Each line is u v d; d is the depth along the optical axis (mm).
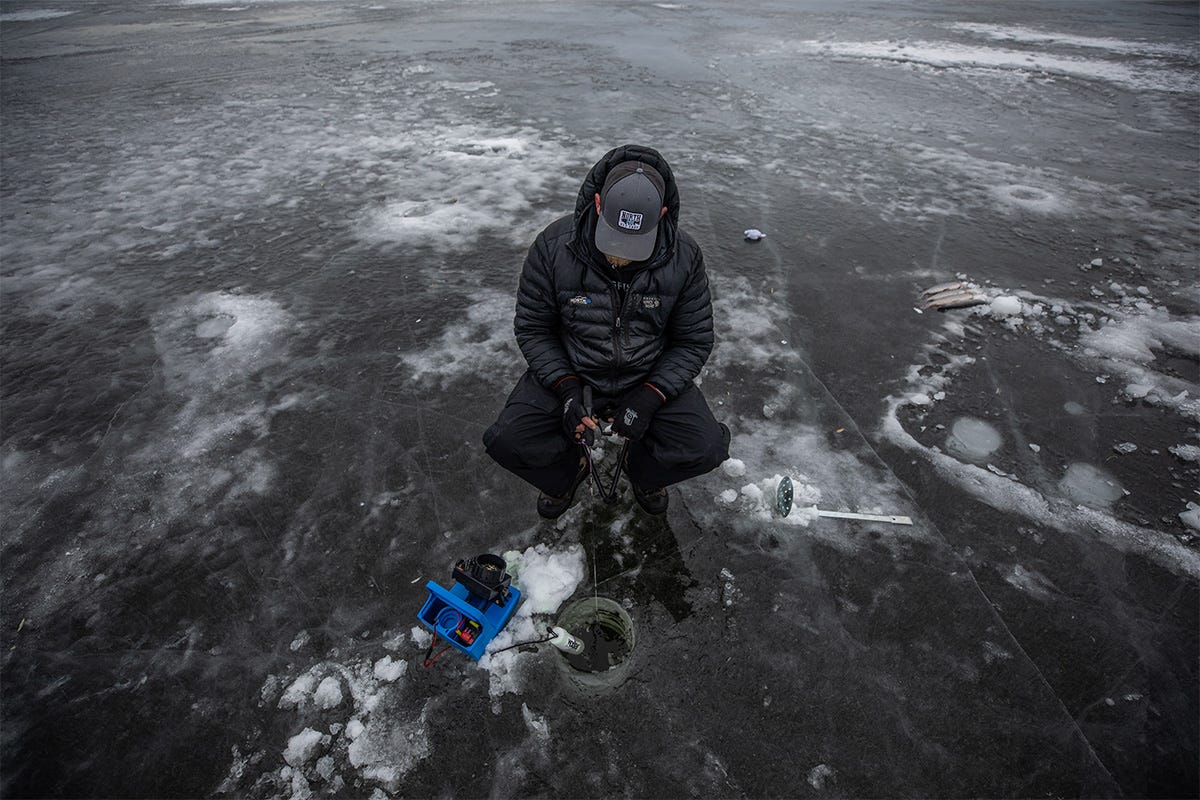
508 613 2244
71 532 2629
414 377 3441
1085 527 2639
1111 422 3154
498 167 6152
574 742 1989
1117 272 4430
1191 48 11234
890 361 3574
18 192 5688
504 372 3473
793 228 5043
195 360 3574
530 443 2273
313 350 3650
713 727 2027
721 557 2525
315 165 6250
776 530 2627
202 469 2904
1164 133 7223
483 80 9219
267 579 2459
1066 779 1926
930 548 2566
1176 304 4066
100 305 4066
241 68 10039
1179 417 3176
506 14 15062
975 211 5344
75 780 1930
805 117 7703
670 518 2672
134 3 18031
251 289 4230
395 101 8289
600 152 6520
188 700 2111
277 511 2719
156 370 3500
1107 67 9977
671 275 2203
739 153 6559
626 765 1939
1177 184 5867
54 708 2090
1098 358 3590
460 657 2203
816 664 2189
